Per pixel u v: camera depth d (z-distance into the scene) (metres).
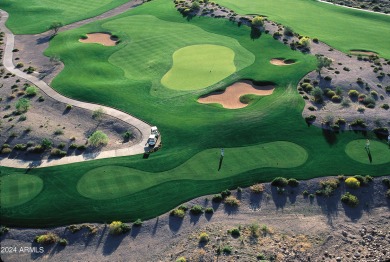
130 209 62.44
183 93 94.44
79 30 132.88
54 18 146.62
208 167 70.75
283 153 74.06
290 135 78.88
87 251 56.53
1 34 132.88
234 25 130.62
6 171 70.06
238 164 71.38
